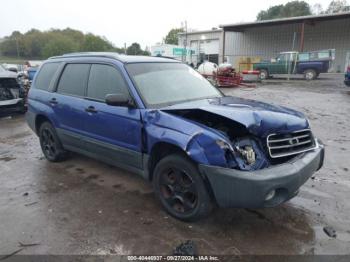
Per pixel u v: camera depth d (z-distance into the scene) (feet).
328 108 35.86
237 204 9.67
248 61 96.32
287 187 9.71
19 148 21.47
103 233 10.69
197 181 10.38
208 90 14.69
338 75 87.45
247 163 9.64
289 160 10.29
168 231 10.76
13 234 10.73
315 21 93.97
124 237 10.45
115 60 13.80
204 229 10.86
